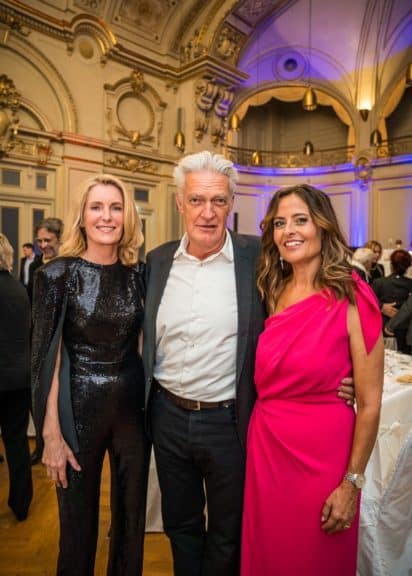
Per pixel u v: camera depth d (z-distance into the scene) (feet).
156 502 7.81
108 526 8.02
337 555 4.27
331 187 46.32
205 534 5.65
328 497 4.23
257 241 5.59
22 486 8.13
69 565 5.16
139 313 5.34
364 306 4.32
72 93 28.32
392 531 5.82
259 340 4.82
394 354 9.82
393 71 41.42
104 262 5.29
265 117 52.29
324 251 4.63
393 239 42.19
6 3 24.44
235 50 36.73
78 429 5.03
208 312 5.03
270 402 4.65
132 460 5.37
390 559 5.82
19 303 7.98
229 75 35.04
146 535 7.79
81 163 28.84
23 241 26.86
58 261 5.12
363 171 43.42
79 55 28.68
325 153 48.24
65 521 5.14
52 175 28.09
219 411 5.07
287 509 4.38
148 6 31.94
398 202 41.98
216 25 33.32
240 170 47.26
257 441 4.71
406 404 6.91
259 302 5.08
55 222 10.84
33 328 5.03
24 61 26.20
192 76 34.01
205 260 5.17
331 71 44.32
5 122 25.00
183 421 5.15
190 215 5.00
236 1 32.45
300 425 4.39
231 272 5.21
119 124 31.17
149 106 33.19
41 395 4.89
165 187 34.01
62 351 5.16
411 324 12.36
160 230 34.06
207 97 34.35
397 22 39.27
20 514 8.14
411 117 43.96
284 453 4.44
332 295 4.44
